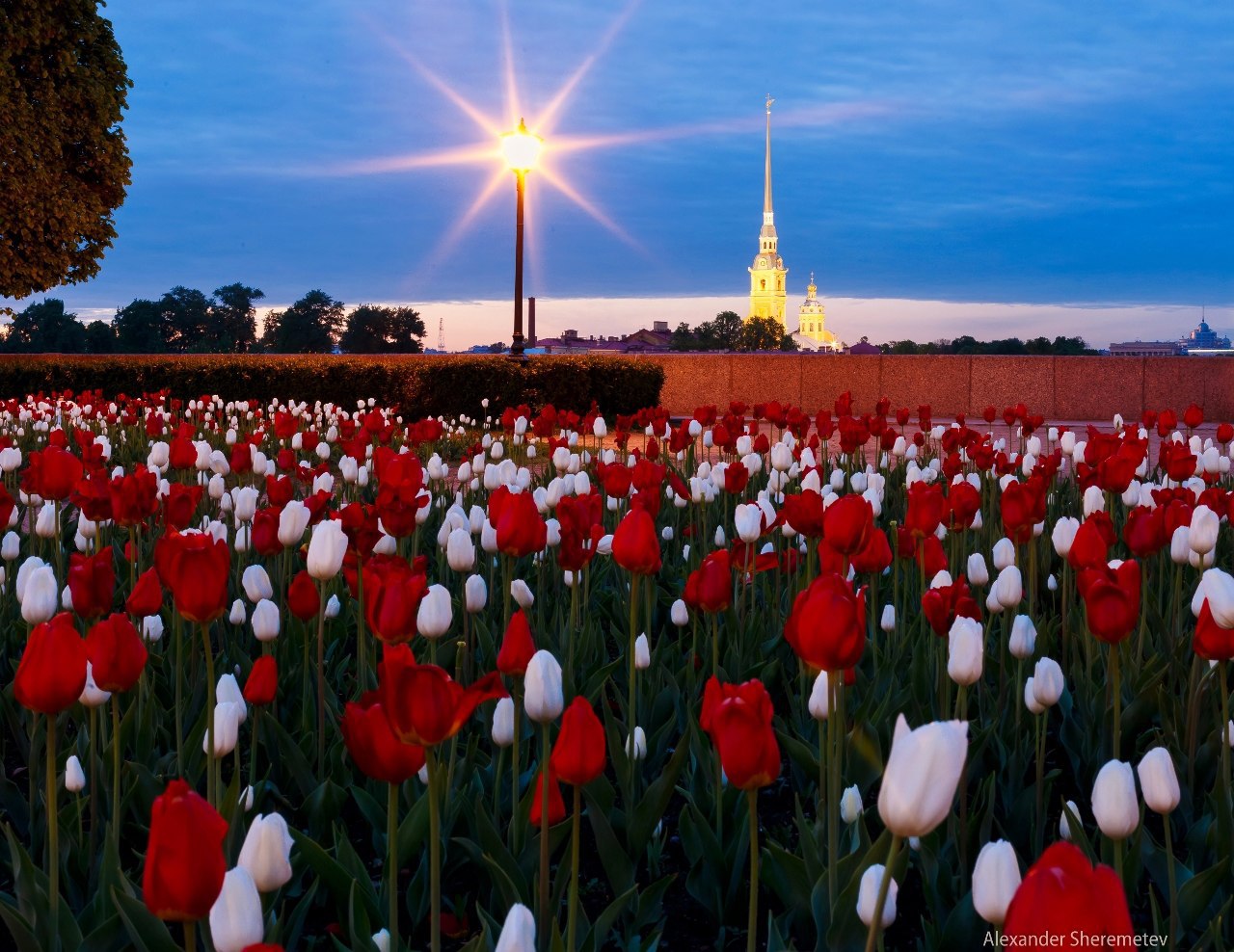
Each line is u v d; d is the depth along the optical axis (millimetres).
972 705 3672
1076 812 2377
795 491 7070
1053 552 5562
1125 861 2393
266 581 3084
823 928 2254
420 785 2852
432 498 6262
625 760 2951
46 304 52031
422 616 2365
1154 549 3633
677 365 21781
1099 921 973
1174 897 2141
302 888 2756
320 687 3086
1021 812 2912
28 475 4402
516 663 2482
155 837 1324
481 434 13477
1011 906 1020
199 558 2199
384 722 1767
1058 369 20375
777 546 5605
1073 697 3777
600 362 18078
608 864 2582
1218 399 19719
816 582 1947
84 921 2312
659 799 2748
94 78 22594
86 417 12102
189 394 18719
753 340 97875
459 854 2762
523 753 3215
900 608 4273
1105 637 2516
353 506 3473
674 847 3098
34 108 21484
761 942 2588
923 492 3613
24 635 4227
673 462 8008
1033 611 4086
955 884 2500
